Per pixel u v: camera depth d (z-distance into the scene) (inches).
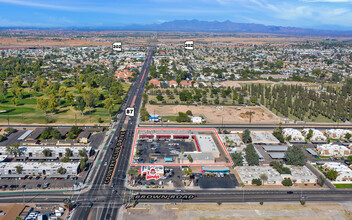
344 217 7313.0
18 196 7815.0
